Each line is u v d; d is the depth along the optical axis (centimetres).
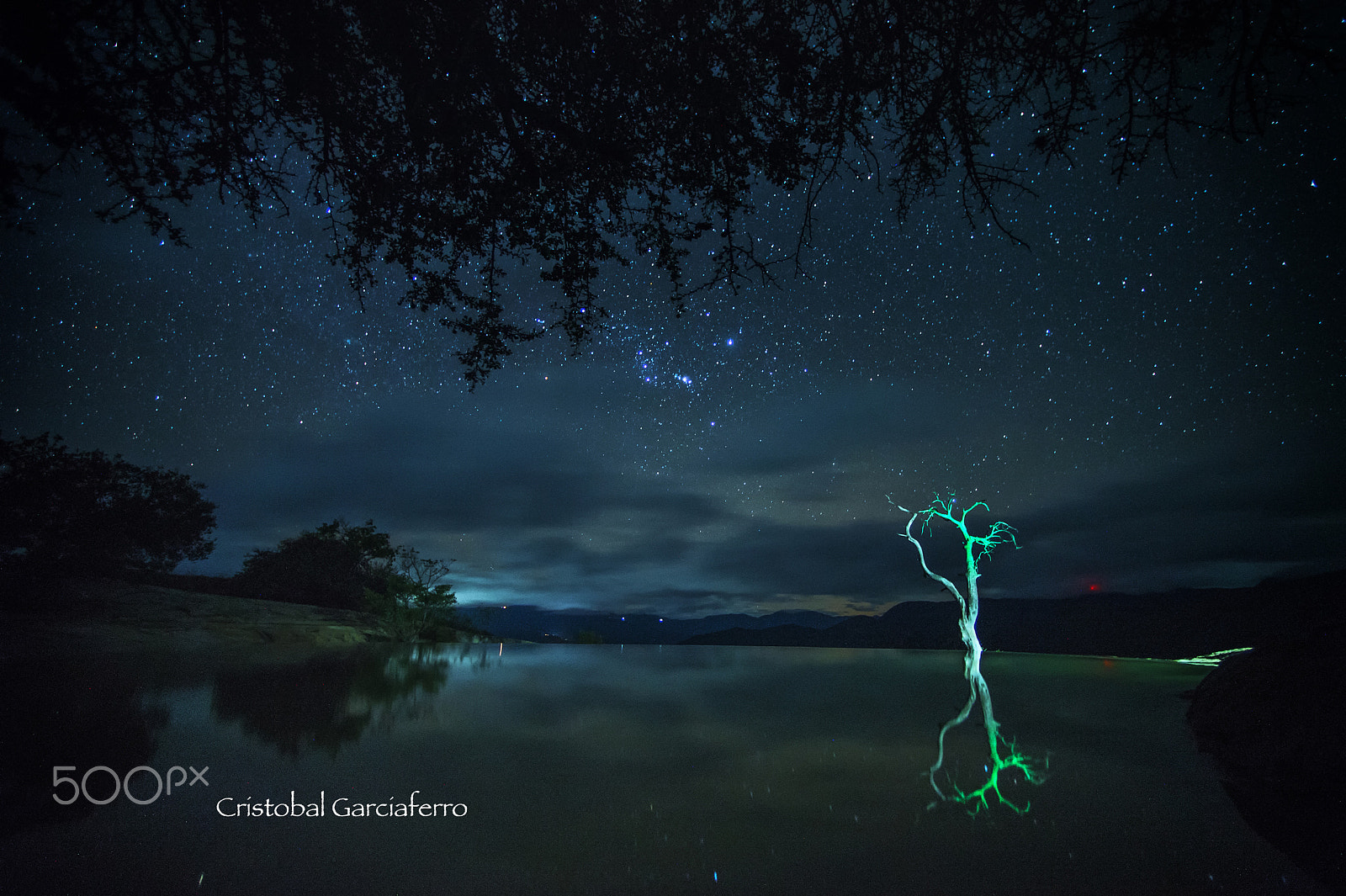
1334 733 301
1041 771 310
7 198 293
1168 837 221
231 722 406
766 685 675
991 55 316
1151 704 530
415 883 186
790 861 202
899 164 346
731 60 334
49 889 178
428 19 325
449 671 771
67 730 364
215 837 220
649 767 316
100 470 1172
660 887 184
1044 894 179
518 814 246
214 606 1256
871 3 316
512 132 356
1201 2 271
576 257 411
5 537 1022
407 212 392
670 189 386
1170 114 293
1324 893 178
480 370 425
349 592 1709
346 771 302
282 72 342
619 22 328
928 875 192
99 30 298
